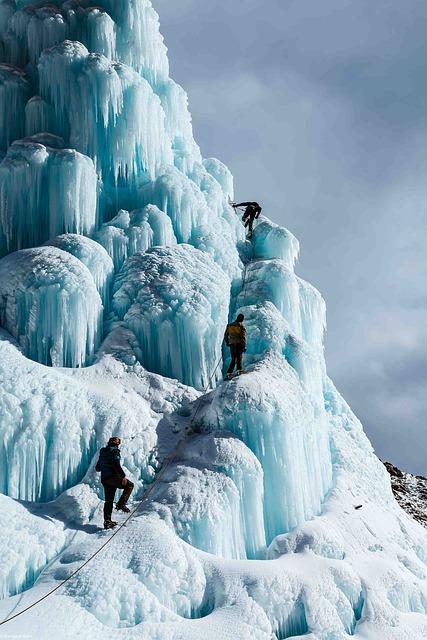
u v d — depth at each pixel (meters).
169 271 13.55
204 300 13.30
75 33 16.73
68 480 10.18
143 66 17.61
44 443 10.07
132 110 15.45
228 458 10.27
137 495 10.22
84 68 15.21
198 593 8.62
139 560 8.51
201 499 9.67
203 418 11.48
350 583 9.75
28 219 14.14
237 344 12.76
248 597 8.63
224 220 16.94
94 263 13.24
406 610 10.44
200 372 13.00
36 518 9.14
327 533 10.50
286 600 8.89
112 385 11.80
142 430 11.05
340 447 14.08
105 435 10.62
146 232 14.52
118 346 12.63
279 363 12.88
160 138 16.45
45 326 11.99
